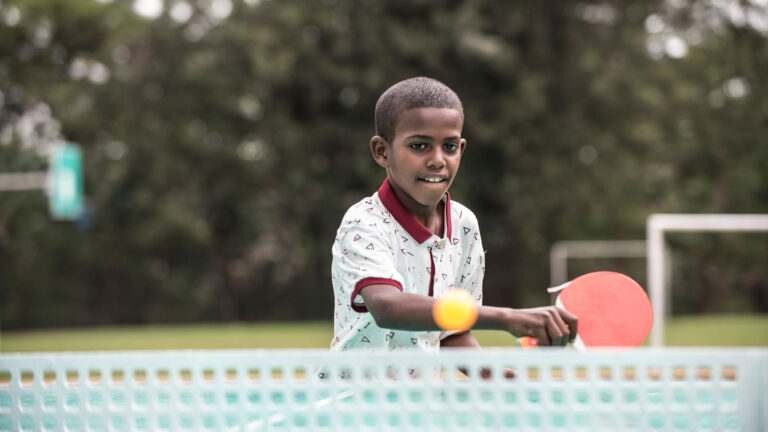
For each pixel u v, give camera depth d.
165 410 1.26
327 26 15.56
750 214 18.83
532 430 1.20
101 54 17.36
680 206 17.70
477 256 2.33
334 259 2.02
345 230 1.99
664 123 17.12
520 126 16.09
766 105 17.34
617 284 1.72
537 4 15.85
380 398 1.22
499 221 17.61
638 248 16.75
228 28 15.86
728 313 20.06
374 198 2.11
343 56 16.17
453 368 1.21
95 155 17.42
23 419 1.33
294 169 17.53
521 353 1.20
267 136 17.23
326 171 17.91
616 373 1.20
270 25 15.88
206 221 18.41
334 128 17.14
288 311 19.67
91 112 17.12
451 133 1.92
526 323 1.55
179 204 16.98
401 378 1.21
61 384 1.29
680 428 1.36
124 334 12.45
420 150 1.92
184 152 17.30
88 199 17.50
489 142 16.22
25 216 17.66
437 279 2.12
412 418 1.47
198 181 17.52
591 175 16.39
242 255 19.45
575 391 1.31
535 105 15.34
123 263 18.73
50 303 18.44
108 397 1.28
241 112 17.36
